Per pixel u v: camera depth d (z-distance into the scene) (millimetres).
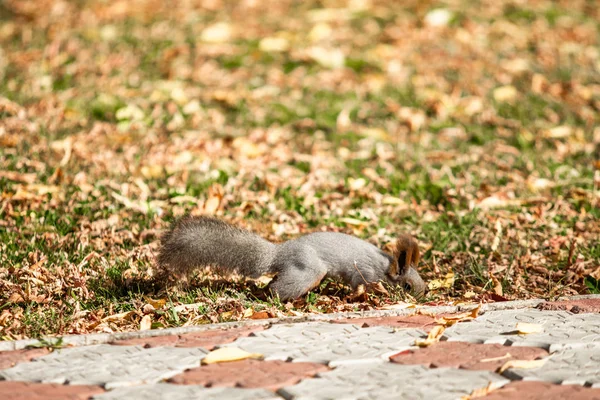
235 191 12820
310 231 11406
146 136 15141
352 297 9141
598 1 23234
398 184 13461
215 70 18531
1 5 21984
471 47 20141
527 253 10578
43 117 15398
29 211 11422
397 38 20359
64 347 7062
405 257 9250
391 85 18172
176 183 13008
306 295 9164
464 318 7949
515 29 21203
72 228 10984
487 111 17094
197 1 22328
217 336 7344
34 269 9398
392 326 7695
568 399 5973
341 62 19062
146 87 17422
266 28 20797
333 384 6184
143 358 6719
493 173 14164
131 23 20703
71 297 8836
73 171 13062
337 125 16297
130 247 10438
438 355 6855
